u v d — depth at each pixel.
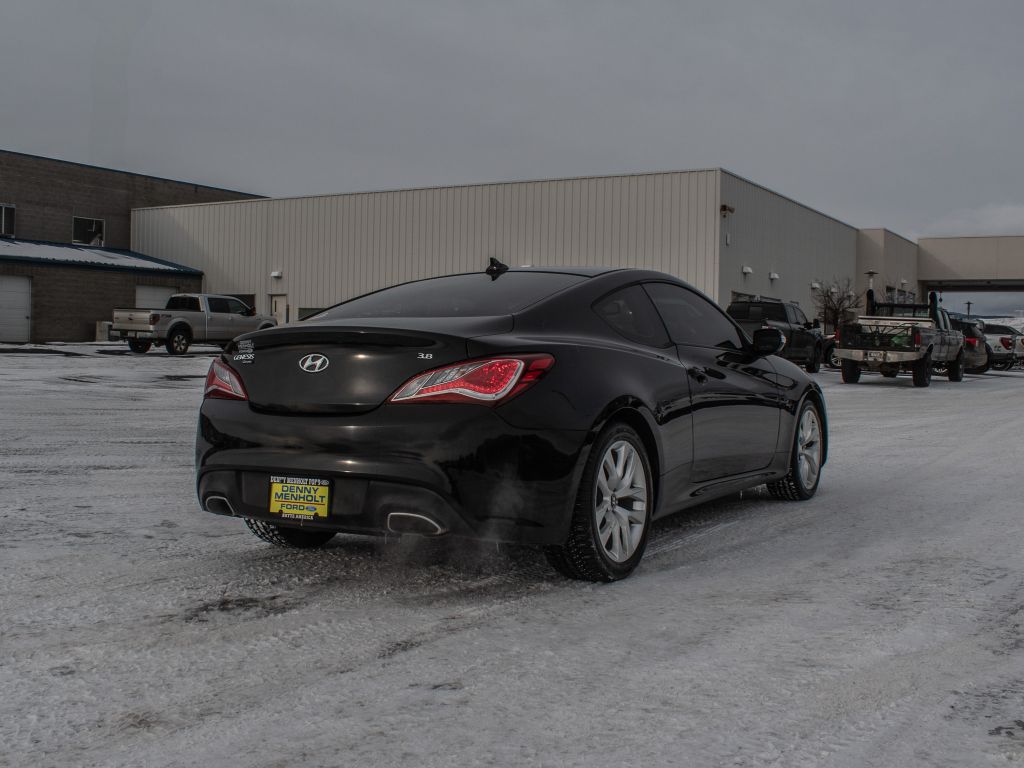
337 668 2.85
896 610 3.48
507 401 3.44
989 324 33.44
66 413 10.58
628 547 3.94
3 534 4.57
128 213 41.94
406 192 35.34
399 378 3.48
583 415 3.62
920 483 6.59
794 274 37.44
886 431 10.45
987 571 4.07
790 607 3.52
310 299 37.41
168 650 3.00
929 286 58.12
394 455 3.41
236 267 39.06
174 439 8.45
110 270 36.03
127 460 7.11
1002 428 10.81
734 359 5.02
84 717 2.48
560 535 3.58
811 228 39.34
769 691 2.67
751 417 5.05
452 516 3.39
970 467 7.42
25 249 35.41
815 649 3.04
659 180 31.03
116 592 3.64
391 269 35.72
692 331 4.79
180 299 27.17
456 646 3.06
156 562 4.11
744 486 5.13
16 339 33.38
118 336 26.33
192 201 44.34
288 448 3.57
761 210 33.81
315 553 4.30
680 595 3.68
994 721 2.47
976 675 2.81
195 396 13.18
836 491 6.25
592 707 2.56
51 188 39.25
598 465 3.72
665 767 2.20
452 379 3.42
